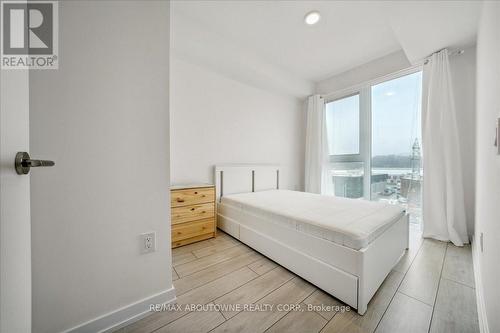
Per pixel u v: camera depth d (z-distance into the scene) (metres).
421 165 2.48
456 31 1.89
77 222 0.90
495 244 0.90
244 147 3.09
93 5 0.91
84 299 0.92
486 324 0.95
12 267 0.51
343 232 1.23
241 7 1.90
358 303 1.11
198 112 2.59
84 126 0.90
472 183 2.12
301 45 2.53
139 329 1.00
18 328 0.54
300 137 3.92
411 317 1.09
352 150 3.23
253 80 3.00
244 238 2.06
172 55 2.33
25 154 0.56
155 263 1.12
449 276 1.48
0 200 0.46
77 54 0.88
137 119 1.05
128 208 1.03
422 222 2.27
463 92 2.17
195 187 2.15
